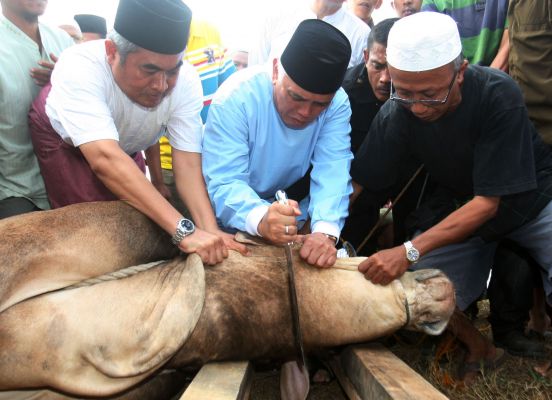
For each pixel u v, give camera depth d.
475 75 2.87
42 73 3.60
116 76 2.68
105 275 2.40
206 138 2.93
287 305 2.43
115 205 2.61
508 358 3.34
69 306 2.17
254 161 2.98
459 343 3.19
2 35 3.59
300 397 2.43
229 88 2.90
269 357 2.51
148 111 2.91
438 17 2.64
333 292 2.47
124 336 2.18
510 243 3.47
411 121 3.08
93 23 5.27
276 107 2.85
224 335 2.36
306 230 3.22
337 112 3.09
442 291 2.48
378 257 2.52
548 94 3.43
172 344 2.19
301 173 3.13
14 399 2.29
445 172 3.22
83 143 2.62
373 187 3.40
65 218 2.43
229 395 2.03
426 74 2.60
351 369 2.48
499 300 3.47
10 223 2.35
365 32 4.36
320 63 2.51
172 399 2.86
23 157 3.61
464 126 2.89
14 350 2.07
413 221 3.58
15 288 2.17
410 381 2.08
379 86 3.49
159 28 2.43
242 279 2.45
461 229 2.78
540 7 3.40
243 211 2.68
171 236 2.61
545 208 3.12
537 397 2.92
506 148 2.79
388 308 2.44
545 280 3.34
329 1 4.19
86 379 2.15
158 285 2.36
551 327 3.83
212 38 4.80
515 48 3.57
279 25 4.41
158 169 4.00
